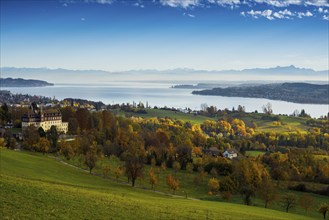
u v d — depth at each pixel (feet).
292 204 344.28
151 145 643.04
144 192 308.81
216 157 593.01
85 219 132.26
